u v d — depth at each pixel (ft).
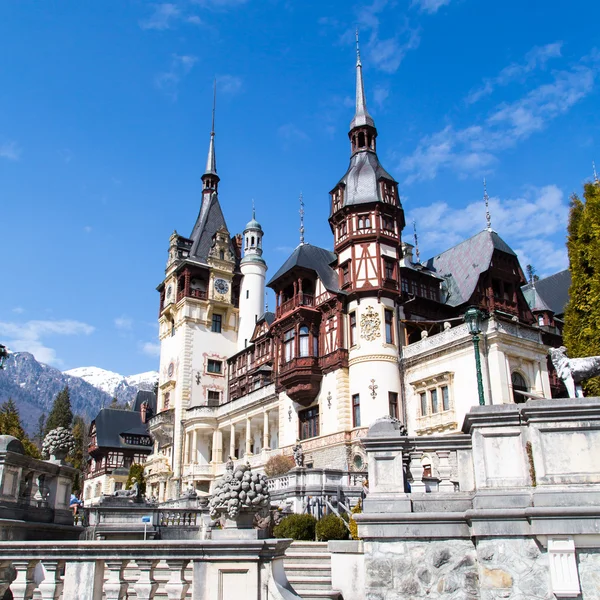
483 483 35.17
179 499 98.84
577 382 38.37
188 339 201.16
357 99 153.89
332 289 138.62
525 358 115.14
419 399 124.26
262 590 28.17
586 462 33.81
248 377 187.83
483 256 142.72
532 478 34.53
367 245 134.82
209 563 28.50
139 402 304.91
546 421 34.78
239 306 214.48
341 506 78.28
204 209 230.68
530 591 32.83
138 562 28.78
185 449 189.78
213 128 248.52
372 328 129.18
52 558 28.78
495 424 35.73
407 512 36.55
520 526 33.63
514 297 143.64
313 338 140.15
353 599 44.47
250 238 223.10
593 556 32.37
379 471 38.19
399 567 35.78
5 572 30.42
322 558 53.52
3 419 141.18
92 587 28.37
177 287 210.38
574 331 64.80
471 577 34.71
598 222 63.82
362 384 126.62
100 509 68.39
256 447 178.09
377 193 138.10
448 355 119.55
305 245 149.79
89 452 281.95
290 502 80.59
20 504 42.65
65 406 352.08
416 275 140.77
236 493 30.27
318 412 136.36
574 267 66.23
